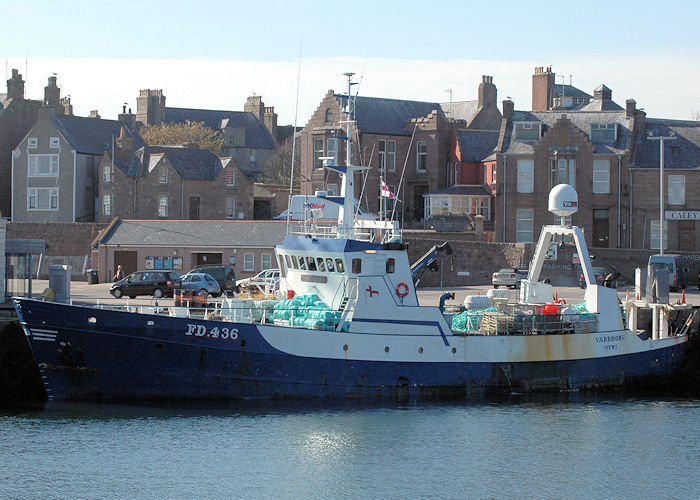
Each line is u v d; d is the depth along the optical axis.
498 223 77.81
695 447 32.06
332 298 35.34
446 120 92.06
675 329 44.53
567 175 76.75
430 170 90.50
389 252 34.84
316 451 30.58
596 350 37.66
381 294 34.66
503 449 31.39
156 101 142.88
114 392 33.31
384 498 27.45
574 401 37.12
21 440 30.95
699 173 75.00
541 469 29.89
